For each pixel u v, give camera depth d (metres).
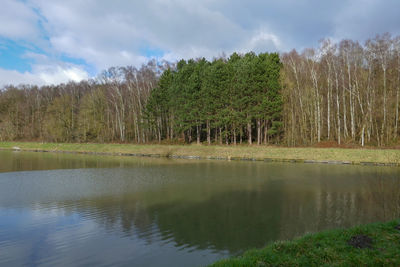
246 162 33.12
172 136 52.66
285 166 28.77
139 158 39.50
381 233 7.74
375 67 40.38
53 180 21.69
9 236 10.20
